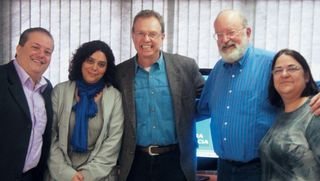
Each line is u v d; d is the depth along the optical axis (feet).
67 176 6.60
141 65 7.02
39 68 6.58
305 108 5.59
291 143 5.43
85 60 6.85
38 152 6.64
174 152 6.95
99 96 6.98
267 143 5.80
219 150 6.79
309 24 10.76
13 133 6.31
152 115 6.85
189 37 11.13
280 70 5.75
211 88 7.11
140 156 6.89
